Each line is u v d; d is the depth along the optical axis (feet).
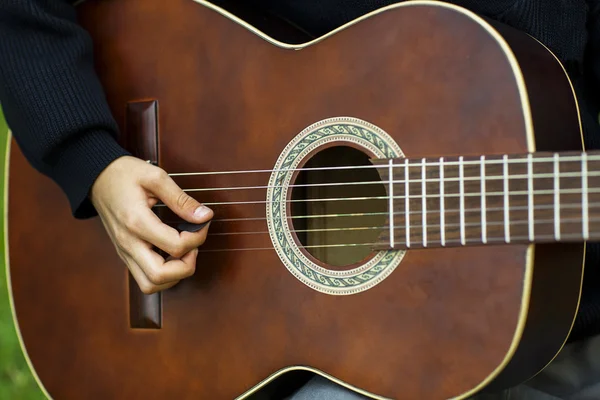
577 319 3.18
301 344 3.20
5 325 4.79
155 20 3.43
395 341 3.06
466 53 2.99
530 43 3.04
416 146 3.05
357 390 3.12
